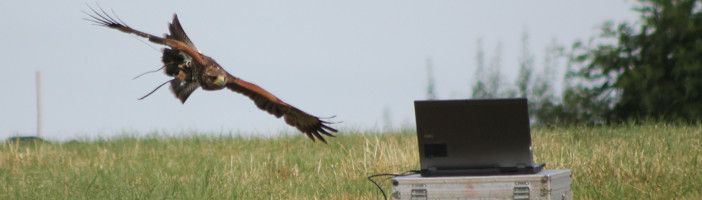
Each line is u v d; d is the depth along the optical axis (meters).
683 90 75.62
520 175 26.84
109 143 56.22
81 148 54.50
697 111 74.00
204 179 38.78
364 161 42.91
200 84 17.33
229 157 48.25
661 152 42.31
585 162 40.09
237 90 17.77
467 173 27.58
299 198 36.31
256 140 56.28
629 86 75.12
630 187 34.91
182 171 43.19
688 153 42.09
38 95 76.38
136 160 48.06
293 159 46.44
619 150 43.06
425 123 27.66
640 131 53.44
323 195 37.03
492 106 27.16
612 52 76.81
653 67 76.00
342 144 52.38
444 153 27.66
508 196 26.88
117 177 40.62
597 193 33.94
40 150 51.50
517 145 27.28
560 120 76.31
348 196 36.38
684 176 36.19
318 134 18.27
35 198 35.84
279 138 56.03
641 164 38.25
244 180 39.91
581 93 76.25
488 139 27.38
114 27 17.20
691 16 76.88
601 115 76.19
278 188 38.03
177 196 35.78
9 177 41.81
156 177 40.81
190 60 17.33
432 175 27.81
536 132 55.06
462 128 27.42
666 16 76.62
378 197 35.72
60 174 42.31
